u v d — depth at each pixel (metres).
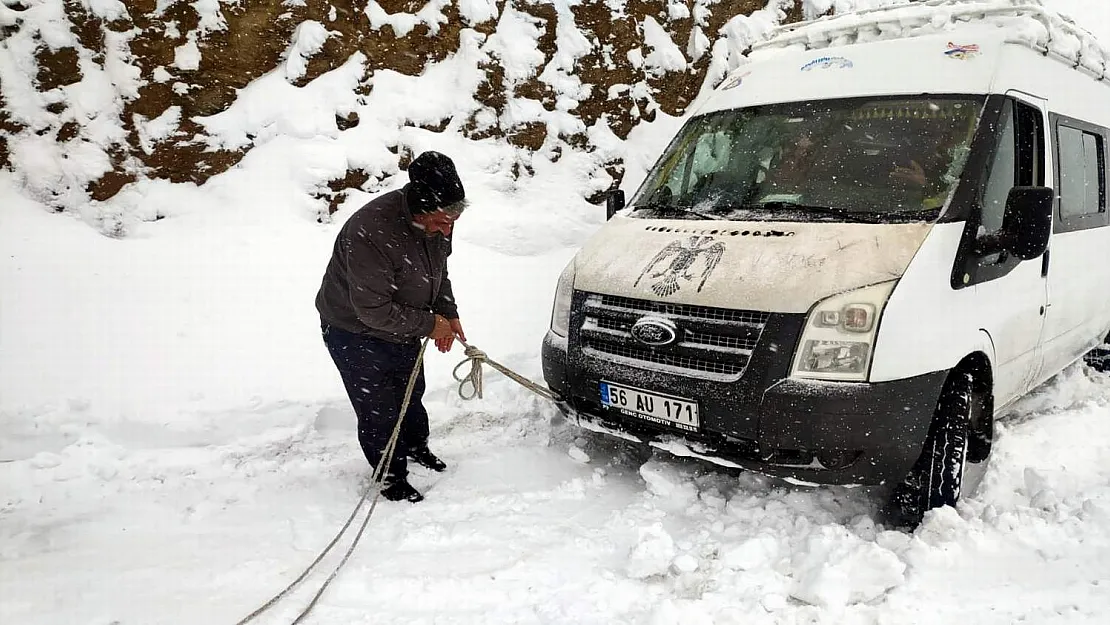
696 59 9.59
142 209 6.68
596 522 3.73
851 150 4.09
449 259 7.18
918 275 3.40
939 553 3.24
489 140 8.24
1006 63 4.25
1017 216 3.65
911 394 3.32
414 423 4.20
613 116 9.01
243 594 3.11
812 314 3.32
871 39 4.87
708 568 3.27
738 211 4.10
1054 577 3.14
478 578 3.21
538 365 5.97
